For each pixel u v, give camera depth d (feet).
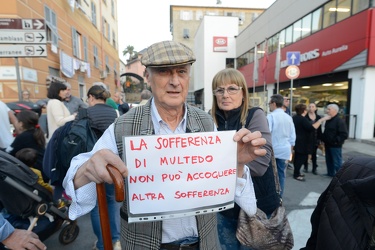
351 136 30.71
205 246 3.66
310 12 39.75
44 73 21.24
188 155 3.36
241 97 6.02
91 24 40.09
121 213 3.68
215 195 3.50
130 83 91.40
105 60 51.72
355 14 29.60
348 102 31.68
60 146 7.33
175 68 3.42
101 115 7.56
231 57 88.48
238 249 5.25
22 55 11.52
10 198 6.32
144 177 3.24
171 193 3.33
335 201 3.73
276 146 11.88
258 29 63.77
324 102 37.96
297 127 15.88
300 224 9.85
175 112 3.74
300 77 43.04
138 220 3.26
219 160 3.49
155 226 3.44
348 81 31.68
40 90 20.22
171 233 3.59
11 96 16.87
